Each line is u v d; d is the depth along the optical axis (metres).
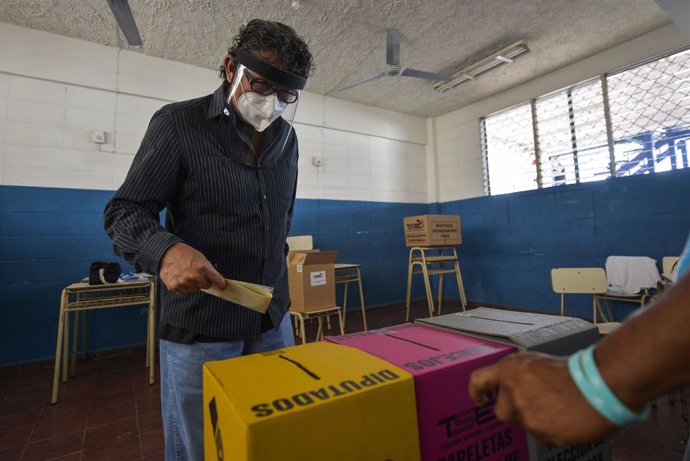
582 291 2.50
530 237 4.06
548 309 3.88
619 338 0.28
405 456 0.46
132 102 3.22
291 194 1.06
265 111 0.82
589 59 3.53
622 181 3.31
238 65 0.79
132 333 3.09
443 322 0.76
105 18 2.72
